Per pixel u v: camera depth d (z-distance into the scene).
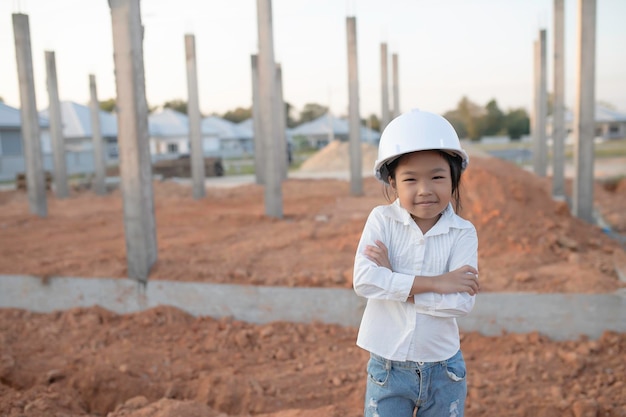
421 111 2.14
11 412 3.87
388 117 16.81
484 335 5.37
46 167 30.67
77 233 9.98
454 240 2.24
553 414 3.87
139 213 6.25
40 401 4.07
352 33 13.74
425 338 2.19
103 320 6.12
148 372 4.75
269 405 4.16
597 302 5.15
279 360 5.04
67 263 6.91
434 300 2.12
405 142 2.04
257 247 7.84
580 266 6.03
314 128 66.50
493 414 3.87
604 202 12.50
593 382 4.33
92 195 18.12
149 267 6.39
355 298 5.71
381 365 2.26
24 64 11.97
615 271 5.93
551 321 5.25
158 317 6.00
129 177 6.27
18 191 18.75
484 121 78.50
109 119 39.97
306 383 4.48
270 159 10.31
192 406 3.63
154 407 3.62
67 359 5.03
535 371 4.51
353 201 13.26
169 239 8.72
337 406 3.88
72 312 6.23
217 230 9.50
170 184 18.64
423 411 2.32
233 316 6.00
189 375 4.70
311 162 31.17
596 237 7.85
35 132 12.21
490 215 7.48
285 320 5.86
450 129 2.09
